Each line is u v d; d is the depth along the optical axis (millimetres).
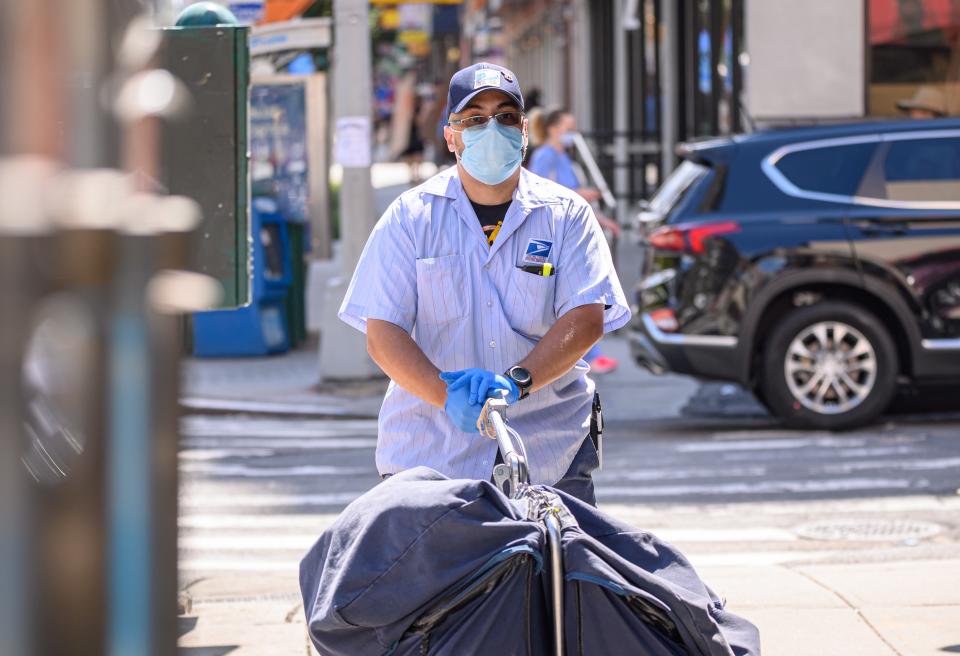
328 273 60688
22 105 2697
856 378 29047
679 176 30703
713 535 20844
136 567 2973
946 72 44062
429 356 11008
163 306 3049
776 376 28906
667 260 29344
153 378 3020
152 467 3014
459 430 10578
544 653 8078
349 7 35438
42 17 2727
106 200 2846
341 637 8312
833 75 43969
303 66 53375
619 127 72562
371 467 27125
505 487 9070
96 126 2863
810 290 29031
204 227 16297
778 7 43844
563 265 10961
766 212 28953
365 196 36062
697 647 7902
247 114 16344
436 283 10836
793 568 17609
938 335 28875
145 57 3043
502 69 10922
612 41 78688
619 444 28516
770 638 14422
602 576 7754
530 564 7969
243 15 44688
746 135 29781
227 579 18328
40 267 2691
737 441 28406
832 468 25547
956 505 22562
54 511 2818
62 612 2818
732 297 28734
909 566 17484
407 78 100938
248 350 42250
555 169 36969
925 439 28094
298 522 22516
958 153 29141
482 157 10656
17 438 2664
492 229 10984
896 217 28781
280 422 32969
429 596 7988
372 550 8164
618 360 39875
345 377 36062
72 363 2926
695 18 61219
